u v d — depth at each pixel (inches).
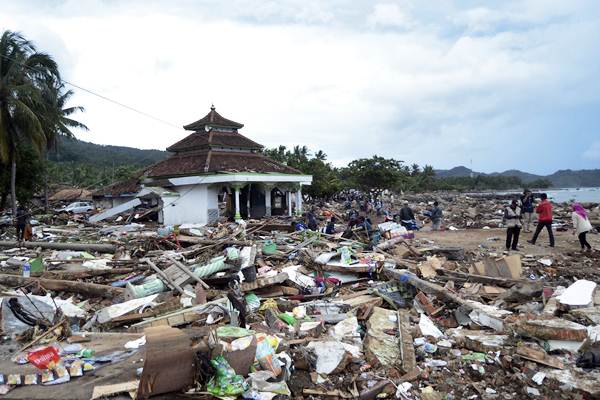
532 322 266.7
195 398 192.7
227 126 1311.5
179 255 529.7
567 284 411.2
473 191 5378.9
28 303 310.5
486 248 615.2
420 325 293.3
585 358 233.9
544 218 608.4
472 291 378.6
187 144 1278.3
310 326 295.1
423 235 793.6
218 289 406.0
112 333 273.1
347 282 443.8
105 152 5354.3
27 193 1291.8
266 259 525.0
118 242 679.7
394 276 396.2
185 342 199.2
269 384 206.1
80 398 189.2
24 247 668.7
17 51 1080.2
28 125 1055.0
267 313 319.3
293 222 832.9
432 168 4404.5
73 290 399.2
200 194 1104.8
